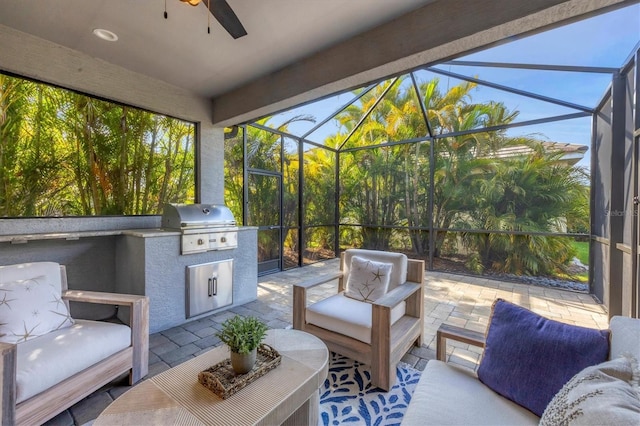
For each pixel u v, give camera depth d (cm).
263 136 534
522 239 496
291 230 596
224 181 467
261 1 220
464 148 548
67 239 294
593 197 427
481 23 206
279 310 363
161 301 301
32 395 149
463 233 553
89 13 234
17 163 270
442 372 150
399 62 249
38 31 259
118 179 337
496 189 516
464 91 521
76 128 306
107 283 324
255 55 300
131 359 205
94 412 179
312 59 301
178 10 230
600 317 338
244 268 388
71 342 176
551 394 119
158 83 356
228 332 145
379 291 258
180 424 113
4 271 198
